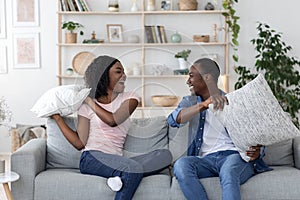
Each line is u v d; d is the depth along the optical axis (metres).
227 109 3.38
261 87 3.43
